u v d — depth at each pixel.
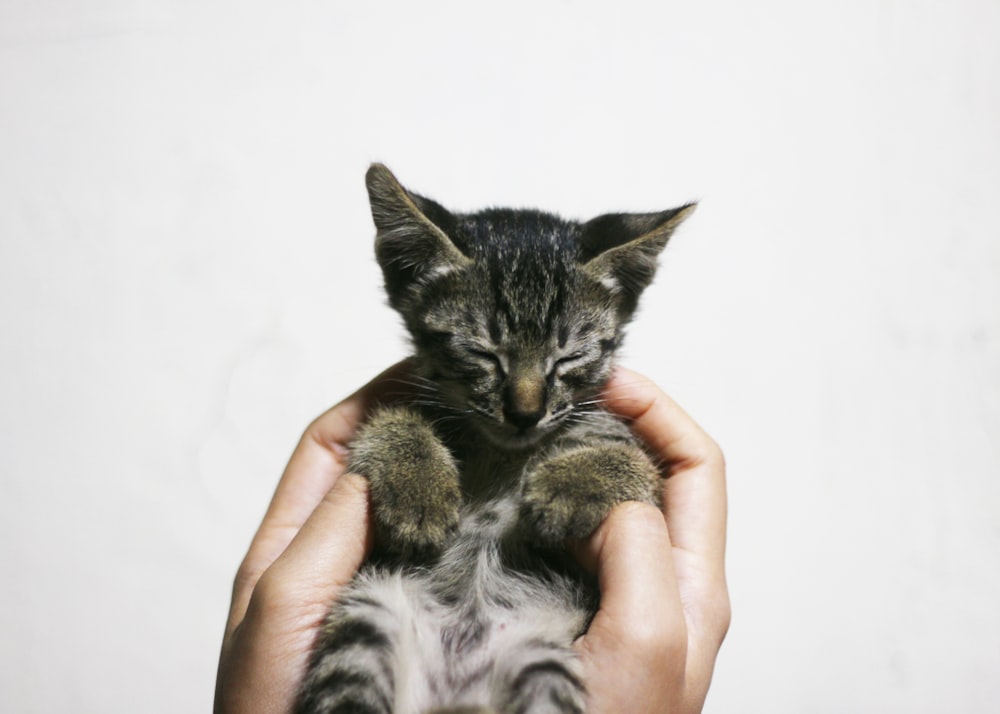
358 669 0.27
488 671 0.29
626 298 0.34
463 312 0.32
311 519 0.30
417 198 0.34
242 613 0.31
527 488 0.30
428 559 0.30
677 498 0.33
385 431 0.31
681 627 0.28
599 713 0.27
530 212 0.36
